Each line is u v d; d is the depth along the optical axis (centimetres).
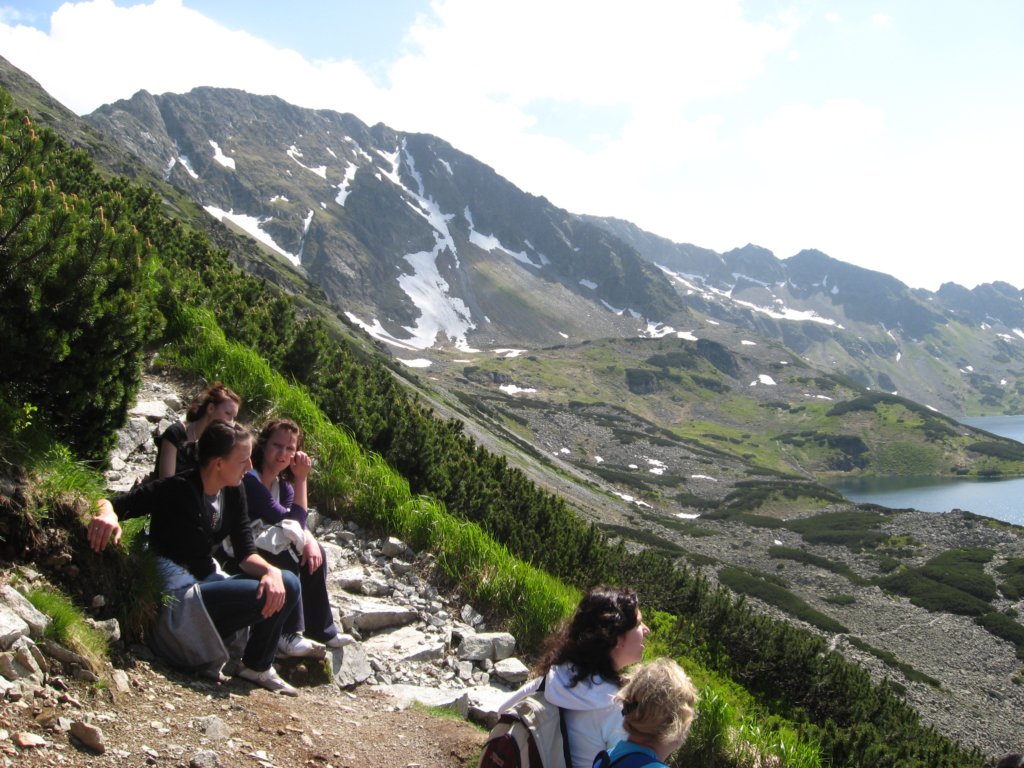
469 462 1641
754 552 9881
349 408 1420
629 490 14650
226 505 625
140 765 430
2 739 394
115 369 744
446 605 1006
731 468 19188
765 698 1919
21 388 675
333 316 15162
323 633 737
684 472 18250
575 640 406
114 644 541
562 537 1998
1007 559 9031
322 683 695
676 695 352
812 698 2172
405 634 890
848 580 8700
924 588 8125
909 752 2238
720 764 864
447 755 605
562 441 19075
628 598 412
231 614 592
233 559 647
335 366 1576
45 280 658
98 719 457
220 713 536
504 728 390
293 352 1482
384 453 1453
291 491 740
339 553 1014
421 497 1187
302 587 723
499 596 1038
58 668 476
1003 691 5669
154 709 502
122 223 784
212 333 1309
